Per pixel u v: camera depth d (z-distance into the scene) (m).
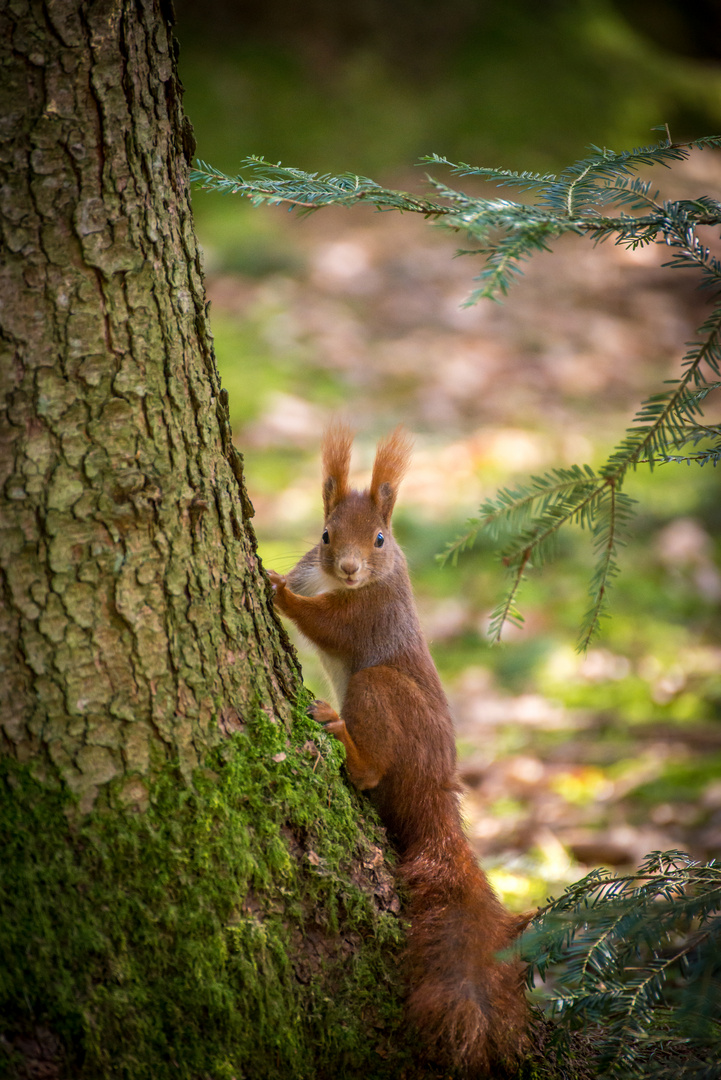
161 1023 4.29
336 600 6.77
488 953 4.97
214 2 26.36
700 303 21.80
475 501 14.84
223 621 4.83
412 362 18.81
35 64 4.21
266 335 19.08
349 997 4.76
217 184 5.03
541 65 27.06
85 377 4.36
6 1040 4.00
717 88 29.69
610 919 4.46
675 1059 5.13
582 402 18.19
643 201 4.77
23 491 4.28
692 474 16.08
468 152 24.39
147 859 4.41
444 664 12.31
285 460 15.91
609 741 10.48
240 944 4.52
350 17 26.91
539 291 21.66
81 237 4.33
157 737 4.53
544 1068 5.14
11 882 4.16
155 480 4.52
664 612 13.05
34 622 4.30
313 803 4.95
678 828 8.71
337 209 24.03
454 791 5.88
